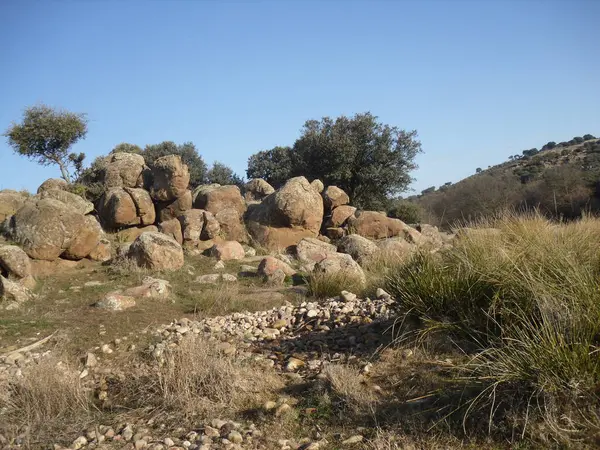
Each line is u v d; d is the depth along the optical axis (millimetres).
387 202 25891
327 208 18797
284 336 6789
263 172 27672
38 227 11422
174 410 4535
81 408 4754
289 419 4156
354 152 25094
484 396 3867
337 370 4793
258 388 4816
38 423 4457
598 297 4180
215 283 10891
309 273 11023
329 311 7461
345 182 26188
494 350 4180
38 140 19844
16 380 5227
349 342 5910
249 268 12398
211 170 29250
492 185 21141
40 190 17766
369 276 9906
